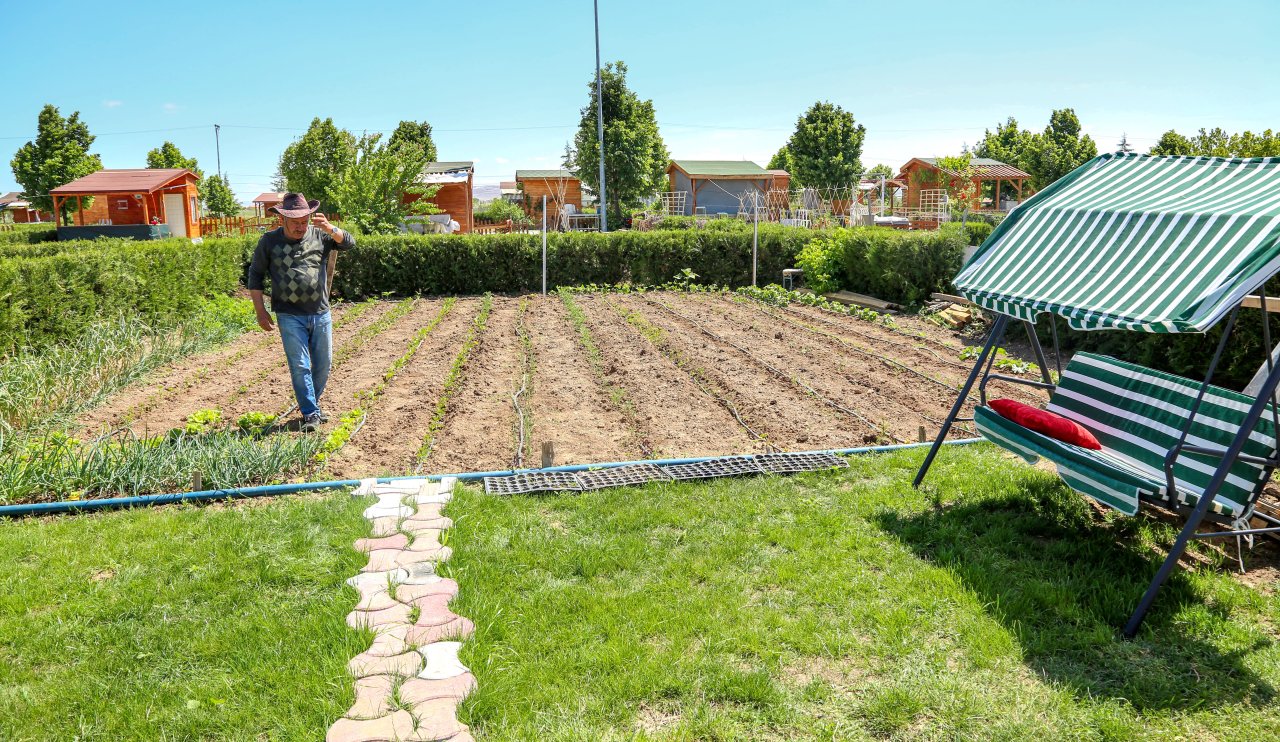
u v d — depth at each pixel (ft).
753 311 47.88
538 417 25.09
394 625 12.61
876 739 10.20
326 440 22.09
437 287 58.13
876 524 16.44
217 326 39.83
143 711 10.61
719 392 28.17
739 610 13.14
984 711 10.61
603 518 16.80
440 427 24.11
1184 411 15.67
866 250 50.19
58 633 12.36
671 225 114.21
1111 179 17.72
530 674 11.36
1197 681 11.23
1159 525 16.25
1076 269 15.76
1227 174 15.19
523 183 162.20
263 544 15.46
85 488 18.22
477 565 14.61
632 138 129.39
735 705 10.86
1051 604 13.17
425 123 167.63
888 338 38.42
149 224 100.68
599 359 33.73
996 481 18.48
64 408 25.21
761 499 17.83
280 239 23.24
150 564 14.65
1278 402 14.16
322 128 115.03
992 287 17.34
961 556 14.97
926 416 24.90
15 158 132.98
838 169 157.28
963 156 102.17
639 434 23.32
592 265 60.70
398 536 15.85
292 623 12.66
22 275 29.94
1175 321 12.62
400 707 10.59
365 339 39.06
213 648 11.99
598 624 12.69
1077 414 18.25
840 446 21.99
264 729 10.32
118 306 36.55
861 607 13.20
